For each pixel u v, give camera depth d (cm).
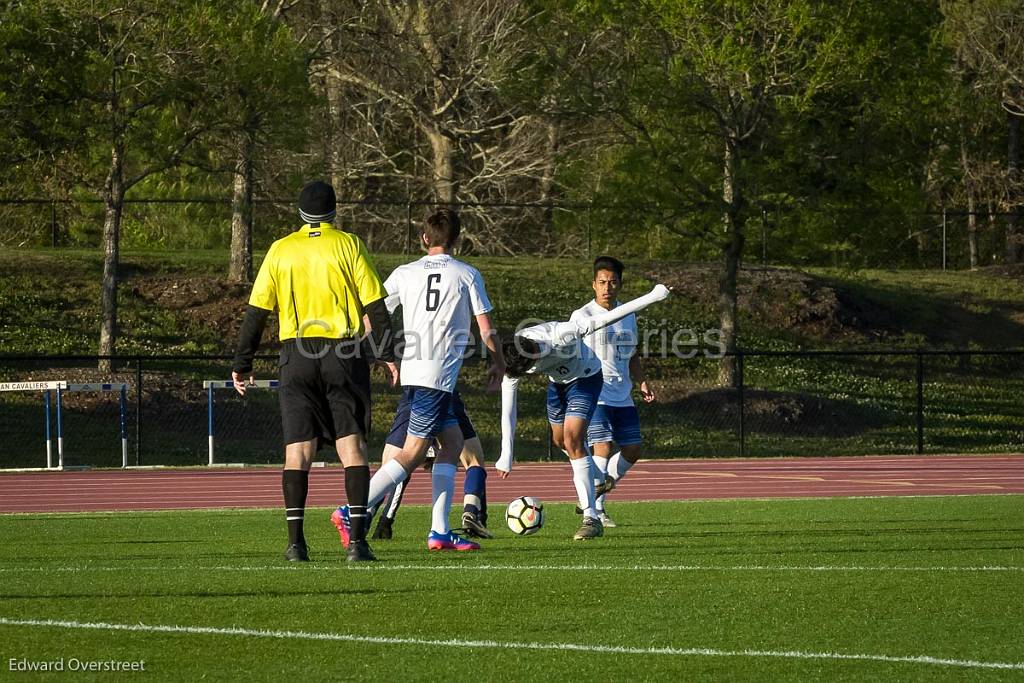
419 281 3169
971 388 12369
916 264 17475
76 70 9606
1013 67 15188
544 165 15038
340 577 2664
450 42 15138
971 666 1872
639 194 10250
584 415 3728
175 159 10319
